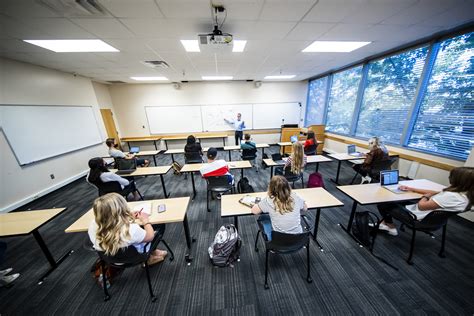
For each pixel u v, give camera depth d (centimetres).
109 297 158
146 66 402
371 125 434
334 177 409
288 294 157
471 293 152
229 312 145
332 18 214
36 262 200
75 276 181
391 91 375
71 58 325
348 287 161
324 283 165
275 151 668
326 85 597
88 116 493
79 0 163
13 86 316
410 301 147
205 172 257
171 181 416
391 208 199
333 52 354
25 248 223
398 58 351
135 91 649
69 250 217
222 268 184
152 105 668
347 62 444
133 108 663
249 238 225
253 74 550
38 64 354
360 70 453
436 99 295
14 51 278
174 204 188
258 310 145
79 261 201
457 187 149
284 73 548
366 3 184
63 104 418
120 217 126
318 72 557
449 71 275
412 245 177
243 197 197
